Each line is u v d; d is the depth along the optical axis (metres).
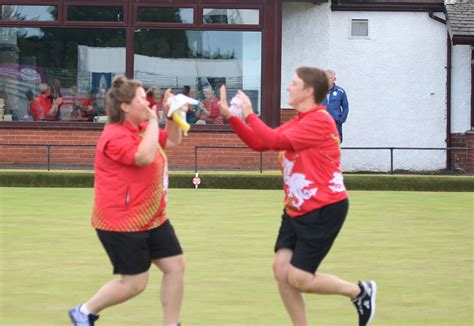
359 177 22.84
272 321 9.32
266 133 8.23
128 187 8.12
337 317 9.52
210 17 25.84
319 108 8.40
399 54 27.59
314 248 8.27
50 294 10.50
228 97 25.88
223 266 12.27
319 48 27.28
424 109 27.66
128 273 8.24
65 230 15.30
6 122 25.73
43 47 25.80
